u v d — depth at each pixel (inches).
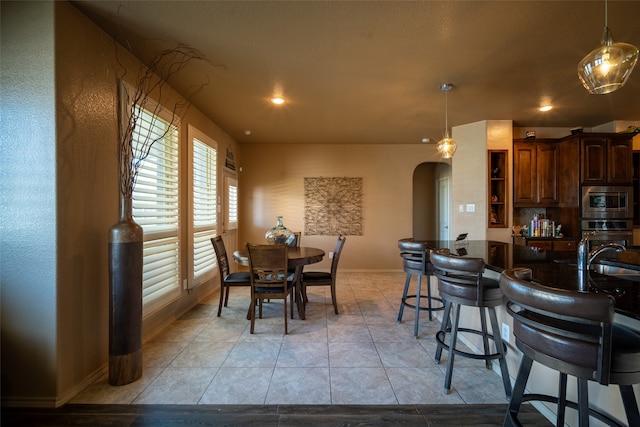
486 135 167.5
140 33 86.8
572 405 52.2
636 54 66.1
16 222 70.8
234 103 141.3
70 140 74.7
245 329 116.8
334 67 106.8
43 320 70.9
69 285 74.5
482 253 102.5
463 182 176.1
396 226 230.1
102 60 85.7
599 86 70.9
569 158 167.3
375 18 79.8
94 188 82.7
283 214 229.9
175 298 124.1
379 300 155.9
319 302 152.3
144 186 106.6
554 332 44.2
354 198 229.6
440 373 85.4
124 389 77.8
